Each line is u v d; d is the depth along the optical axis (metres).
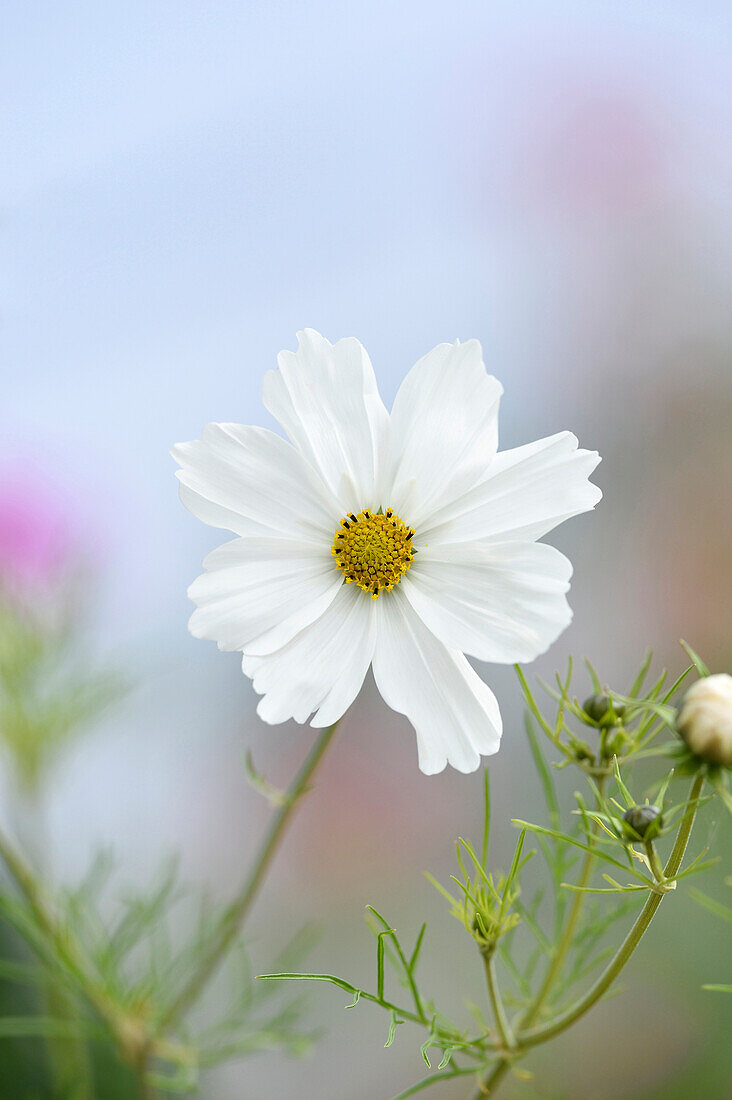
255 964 0.79
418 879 0.87
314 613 0.53
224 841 0.88
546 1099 0.69
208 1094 0.74
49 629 0.67
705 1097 0.73
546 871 0.81
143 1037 0.60
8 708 0.64
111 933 0.63
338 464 0.54
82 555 0.69
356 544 0.53
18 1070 0.68
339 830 0.89
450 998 0.78
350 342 0.54
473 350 0.54
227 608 0.53
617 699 0.52
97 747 0.69
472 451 0.53
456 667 0.53
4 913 0.60
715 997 0.75
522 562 0.52
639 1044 0.75
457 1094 0.77
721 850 0.76
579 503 0.53
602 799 0.53
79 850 0.73
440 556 0.53
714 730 0.50
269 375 0.54
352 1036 0.79
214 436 0.53
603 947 0.78
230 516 0.53
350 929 0.84
